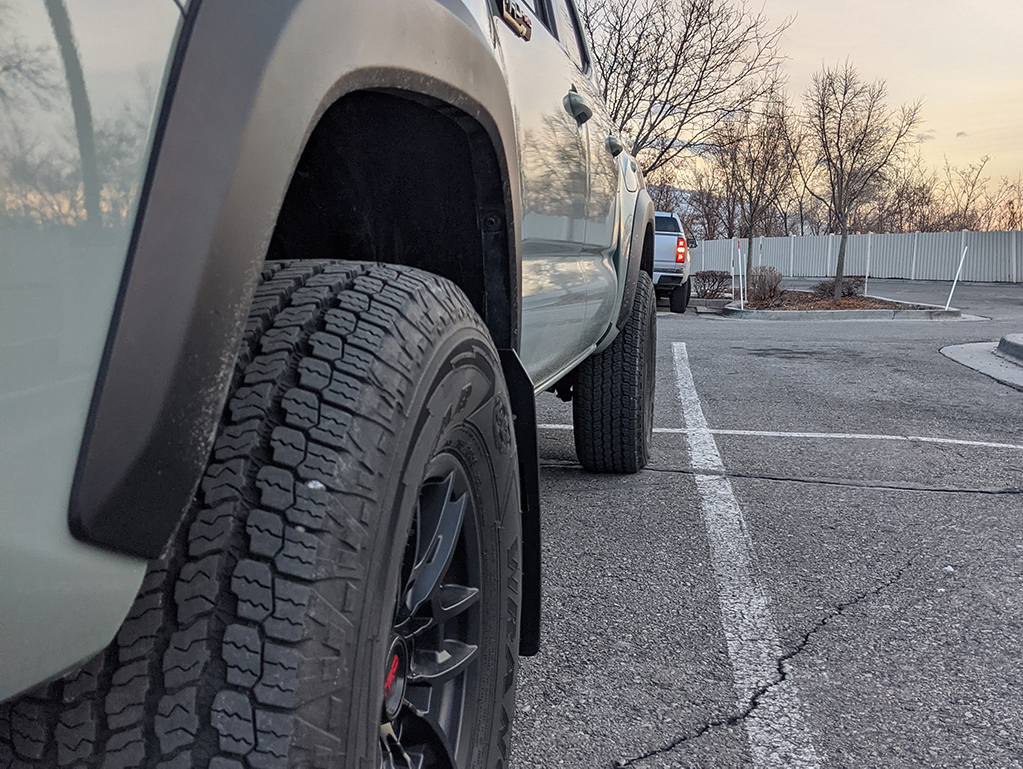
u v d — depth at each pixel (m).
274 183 0.88
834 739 2.00
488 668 1.42
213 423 0.84
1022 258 26.58
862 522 3.58
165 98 0.77
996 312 15.98
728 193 28.91
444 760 1.31
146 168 0.75
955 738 2.01
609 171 2.97
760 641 2.49
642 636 2.51
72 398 0.71
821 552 3.23
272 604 0.88
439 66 1.25
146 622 0.88
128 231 0.74
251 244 0.85
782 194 22.84
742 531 3.45
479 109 1.39
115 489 0.74
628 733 2.01
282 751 0.85
